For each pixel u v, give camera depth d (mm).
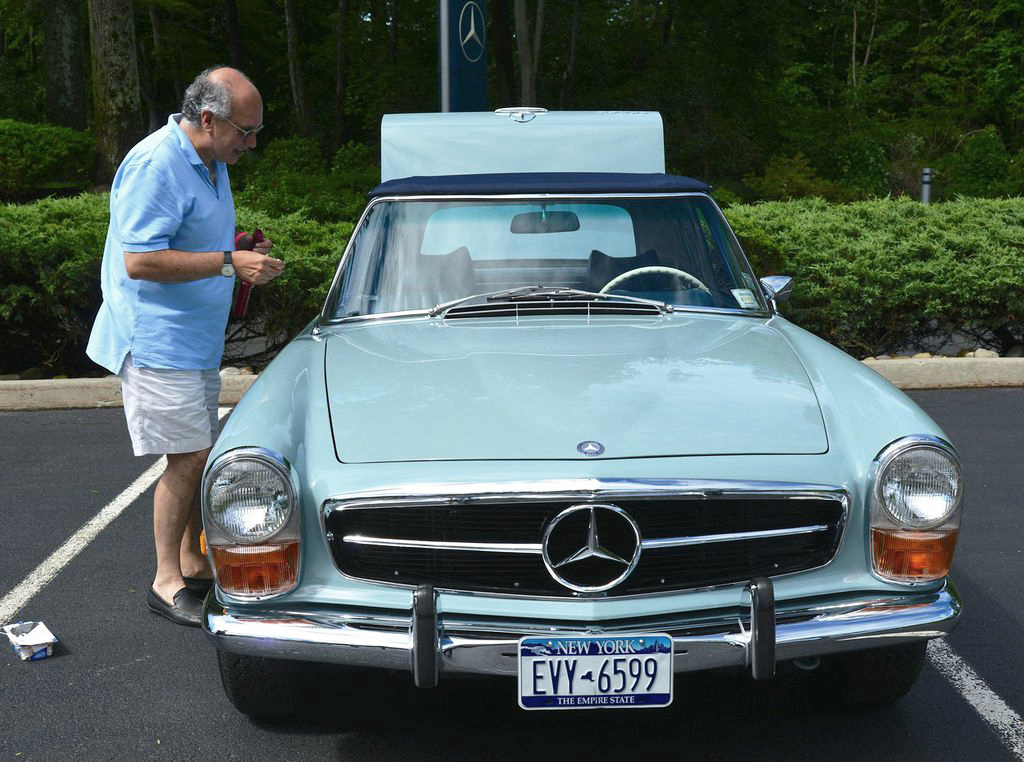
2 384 7699
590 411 3121
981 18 39219
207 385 4199
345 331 4016
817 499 2955
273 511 2900
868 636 2939
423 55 27797
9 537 5227
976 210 9469
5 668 3873
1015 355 8812
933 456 2959
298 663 3277
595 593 2895
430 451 2971
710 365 3490
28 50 35438
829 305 8398
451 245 4262
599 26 25875
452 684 3703
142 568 4840
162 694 3670
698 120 24812
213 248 3969
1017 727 3406
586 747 3309
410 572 2945
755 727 3416
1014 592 4520
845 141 27656
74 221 8250
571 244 4289
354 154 18469
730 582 2965
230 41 27734
